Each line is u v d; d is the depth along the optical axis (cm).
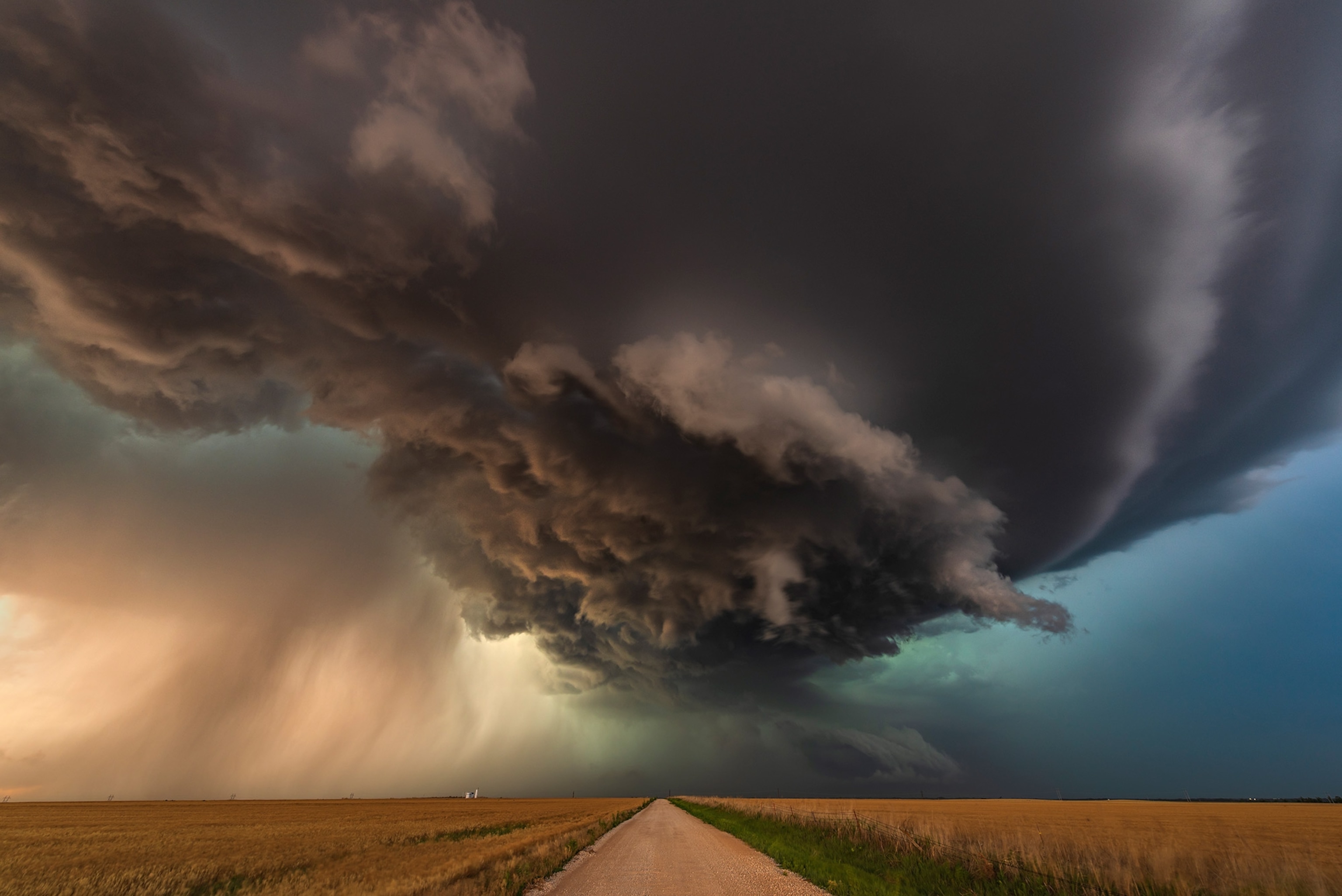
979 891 1304
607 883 1485
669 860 1938
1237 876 1311
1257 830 3597
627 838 2803
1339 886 1254
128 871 1969
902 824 2347
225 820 5025
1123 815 6109
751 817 3928
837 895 1305
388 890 1311
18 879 1895
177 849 2616
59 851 2598
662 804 9031
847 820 2695
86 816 5819
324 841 2964
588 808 7575
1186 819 5203
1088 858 1425
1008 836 1830
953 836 1812
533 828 3316
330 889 1533
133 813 6278
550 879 1550
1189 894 1197
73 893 1734
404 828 3903
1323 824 4350
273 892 1518
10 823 4616
